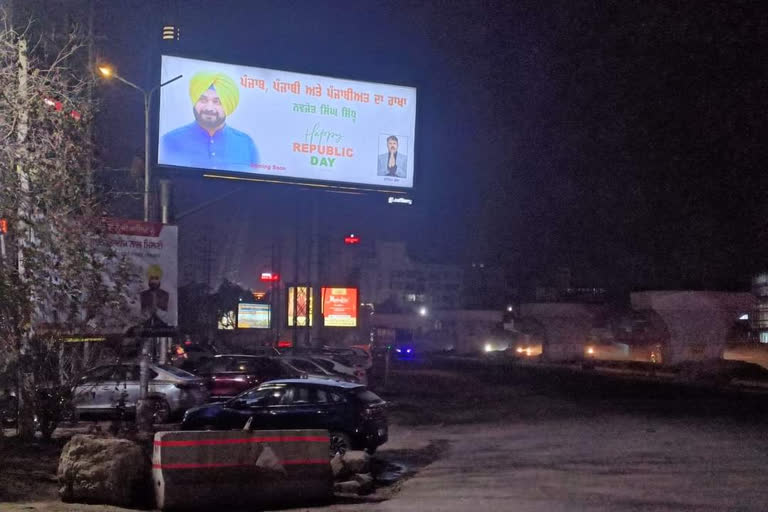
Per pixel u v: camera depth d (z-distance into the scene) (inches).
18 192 556.1
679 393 1352.1
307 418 608.4
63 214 567.2
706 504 431.8
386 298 4936.0
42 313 566.9
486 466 609.9
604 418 949.8
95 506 415.5
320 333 1851.6
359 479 513.0
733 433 773.3
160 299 637.3
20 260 561.3
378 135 1382.9
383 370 1524.4
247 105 1299.2
